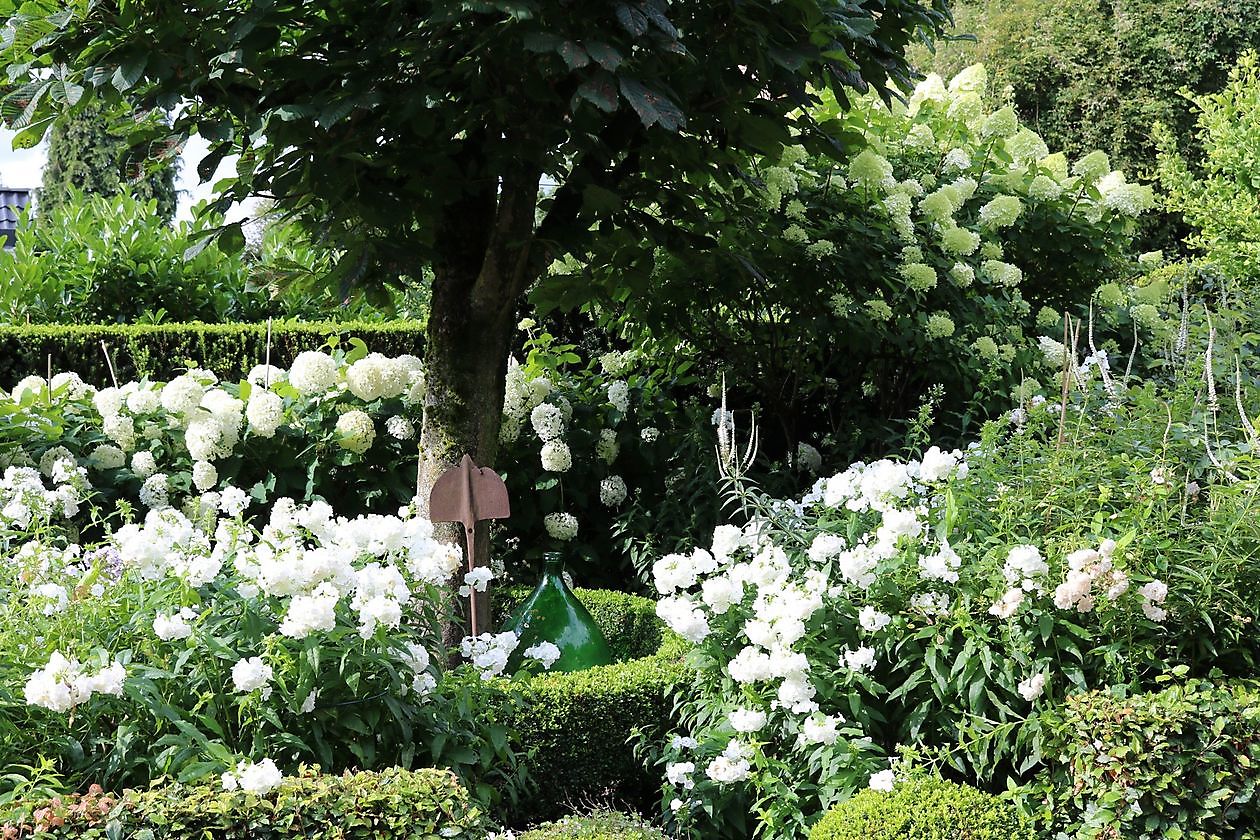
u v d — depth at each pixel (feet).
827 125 14.10
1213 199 27.32
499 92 11.52
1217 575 9.02
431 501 11.56
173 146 11.93
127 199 30.40
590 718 11.16
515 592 15.52
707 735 10.09
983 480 10.61
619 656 14.75
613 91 9.42
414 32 10.63
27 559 9.08
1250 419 11.45
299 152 11.66
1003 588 9.18
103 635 8.56
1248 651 9.05
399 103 10.87
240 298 29.55
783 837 9.37
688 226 15.62
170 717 7.77
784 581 10.12
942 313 16.74
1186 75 41.32
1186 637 9.15
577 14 10.07
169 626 7.98
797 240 16.07
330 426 16.55
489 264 13.02
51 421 16.03
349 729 8.66
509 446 17.31
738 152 13.23
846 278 16.69
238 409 15.80
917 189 17.69
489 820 7.98
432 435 13.53
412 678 8.94
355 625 8.82
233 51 10.32
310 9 11.25
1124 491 9.77
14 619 8.38
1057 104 42.91
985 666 8.92
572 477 17.74
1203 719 8.18
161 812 6.91
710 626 10.50
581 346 20.80
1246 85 28.68
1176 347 14.11
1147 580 8.77
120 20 10.52
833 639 9.93
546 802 10.98
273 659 8.18
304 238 15.08
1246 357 15.38
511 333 13.82
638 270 13.83
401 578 8.77
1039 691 8.78
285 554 8.41
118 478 15.85
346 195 11.63
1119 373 17.85
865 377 18.76
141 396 16.19
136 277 28.81
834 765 9.13
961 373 16.80
